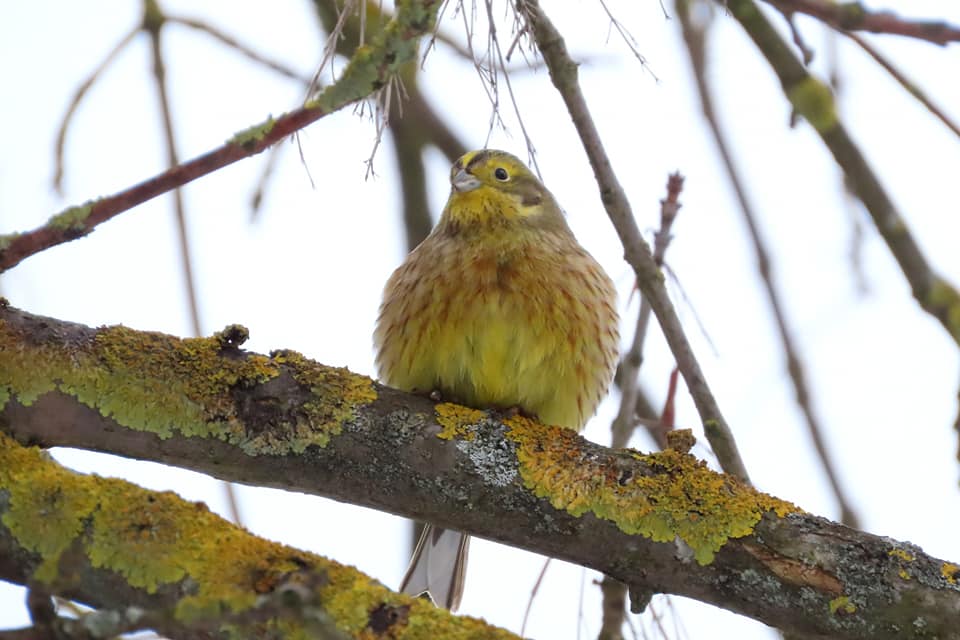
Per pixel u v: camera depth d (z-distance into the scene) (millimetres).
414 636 6098
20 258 6883
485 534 7590
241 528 6492
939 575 7180
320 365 7633
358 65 6461
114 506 6398
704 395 9148
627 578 7457
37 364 7172
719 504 7344
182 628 5137
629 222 9328
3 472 6504
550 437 7637
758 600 7262
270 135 6672
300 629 6000
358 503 7613
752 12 9680
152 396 7289
